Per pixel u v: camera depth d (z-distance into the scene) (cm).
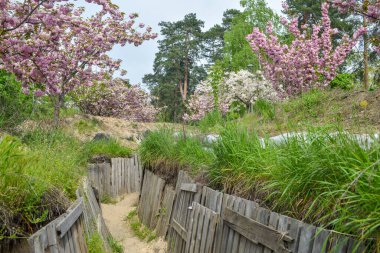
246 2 3097
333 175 357
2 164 363
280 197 399
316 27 1280
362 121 666
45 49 793
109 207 1196
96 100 2172
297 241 349
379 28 789
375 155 332
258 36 1277
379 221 267
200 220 566
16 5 676
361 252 283
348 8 704
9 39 720
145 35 1164
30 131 718
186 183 680
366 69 1155
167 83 4469
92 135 1552
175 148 867
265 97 1714
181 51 4975
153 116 2642
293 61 1227
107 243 693
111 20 1134
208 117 1034
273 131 748
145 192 1018
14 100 746
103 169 1250
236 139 556
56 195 431
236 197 480
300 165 390
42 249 314
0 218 322
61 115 1563
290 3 3444
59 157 610
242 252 441
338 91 941
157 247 789
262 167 462
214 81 2036
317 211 346
